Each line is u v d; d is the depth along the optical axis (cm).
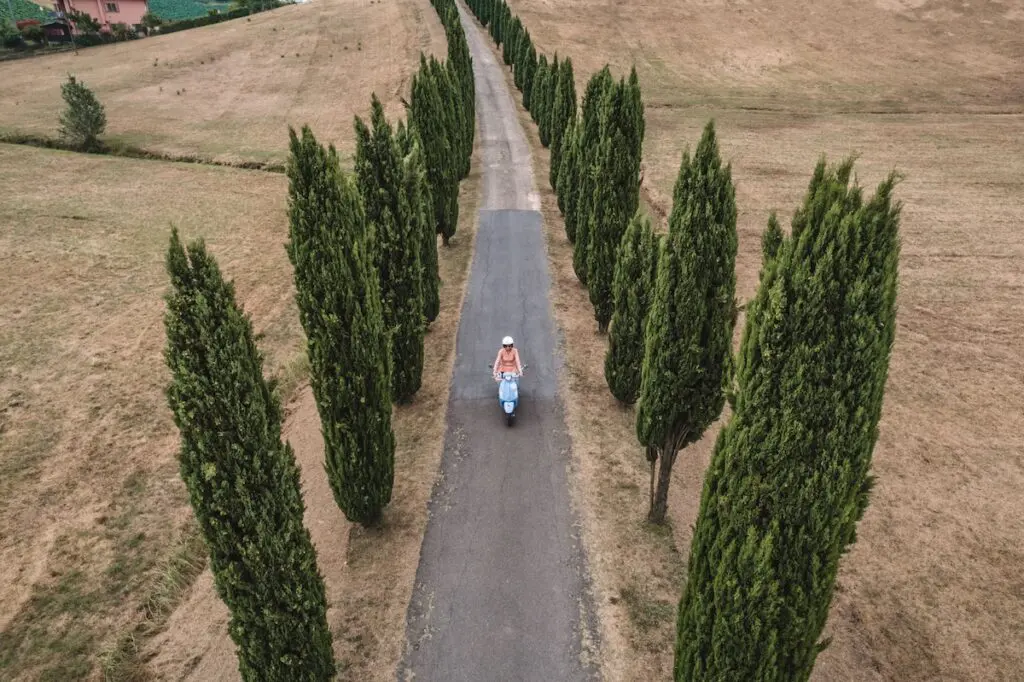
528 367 1778
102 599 1171
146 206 3259
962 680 1002
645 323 1437
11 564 1245
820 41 7231
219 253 2745
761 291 671
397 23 7181
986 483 1416
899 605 1129
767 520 687
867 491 698
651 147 4253
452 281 2320
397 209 1397
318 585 854
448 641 1014
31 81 5697
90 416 1686
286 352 1989
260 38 6881
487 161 3812
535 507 1287
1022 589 1159
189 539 1296
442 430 1520
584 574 1134
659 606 1074
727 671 758
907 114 5294
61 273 2509
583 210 2077
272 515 764
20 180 3553
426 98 2308
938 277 2456
